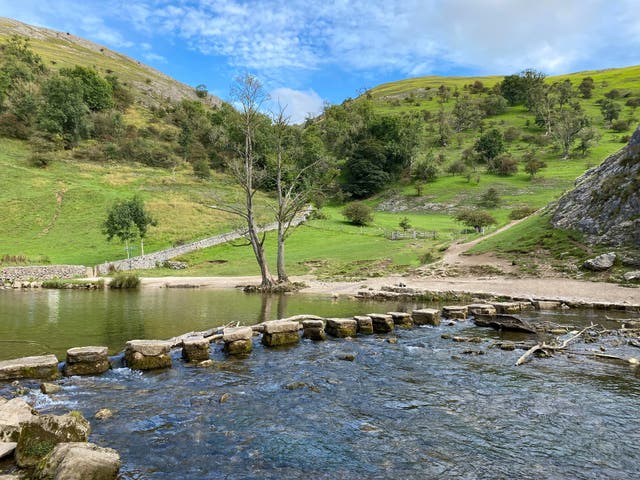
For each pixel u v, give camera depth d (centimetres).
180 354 1157
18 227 5972
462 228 6197
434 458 601
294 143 4084
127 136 12388
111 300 2491
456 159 11369
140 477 536
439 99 18800
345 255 4522
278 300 2523
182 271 4497
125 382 920
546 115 13362
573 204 3591
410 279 3247
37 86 12581
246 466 572
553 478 550
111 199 7306
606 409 791
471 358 1166
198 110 16100
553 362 1123
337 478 545
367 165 10331
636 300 2178
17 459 552
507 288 2642
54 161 9275
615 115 12450
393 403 814
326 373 1006
